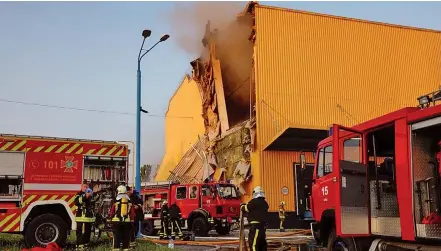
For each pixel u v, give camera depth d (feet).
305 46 95.76
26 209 36.78
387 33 103.50
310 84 94.32
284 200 85.76
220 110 113.50
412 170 23.53
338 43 98.63
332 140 29.27
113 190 41.42
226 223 63.41
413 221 23.04
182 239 54.24
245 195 90.22
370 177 28.25
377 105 98.63
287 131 79.92
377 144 28.89
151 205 71.82
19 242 39.88
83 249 36.22
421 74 104.47
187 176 122.93
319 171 32.63
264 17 94.07
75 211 38.63
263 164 86.63
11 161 36.94
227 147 101.76
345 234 26.30
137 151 64.13
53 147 38.86
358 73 98.78
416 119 23.62
